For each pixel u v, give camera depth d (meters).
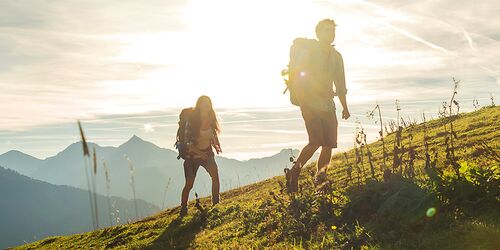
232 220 11.13
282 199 9.63
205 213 12.61
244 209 11.55
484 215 6.24
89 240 14.69
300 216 8.55
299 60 10.19
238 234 9.51
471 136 13.16
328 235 7.25
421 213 6.63
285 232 8.24
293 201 8.95
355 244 6.73
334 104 10.39
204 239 10.22
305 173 13.74
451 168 8.52
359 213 7.73
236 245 8.67
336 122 10.41
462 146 11.54
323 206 8.33
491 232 5.63
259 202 11.63
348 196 8.20
